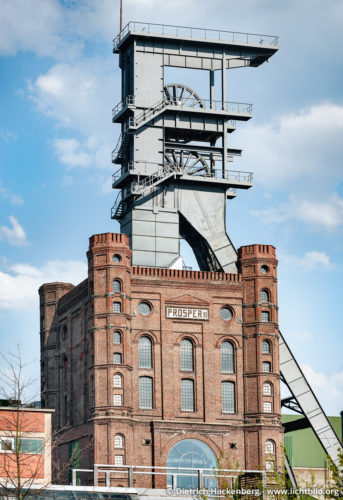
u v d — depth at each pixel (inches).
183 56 5255.9
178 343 4936.0
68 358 5265.8
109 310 4805.6
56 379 5423.2
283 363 5078.7
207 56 5285.4
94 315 4813.0
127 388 4763.8
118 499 4175.7
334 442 5039.4
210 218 5221.5
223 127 5265.8
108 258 4854.8
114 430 4687.5
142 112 5162.4
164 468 4387.3
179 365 4918.8
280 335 5113.2
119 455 4680.1
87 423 4810.5
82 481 4795.8
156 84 5191.9
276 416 4909.0
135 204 5137.8
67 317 5315.0
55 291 5511.8
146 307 4933.6
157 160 5152.6
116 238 4889.3
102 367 4753.9
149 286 4938.5
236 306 5022.1
